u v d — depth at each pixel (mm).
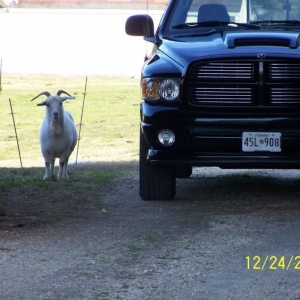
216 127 10836
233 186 13430
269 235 9547
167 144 11023
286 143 10812
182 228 9984
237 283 7805
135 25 12633
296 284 7742
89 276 8039
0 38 46844
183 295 7477
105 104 35875
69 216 10820
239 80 10773
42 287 7699
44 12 47906
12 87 40406
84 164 19156
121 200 12023
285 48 10852
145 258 8664
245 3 12289
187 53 11008
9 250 8977
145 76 11109
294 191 12719
